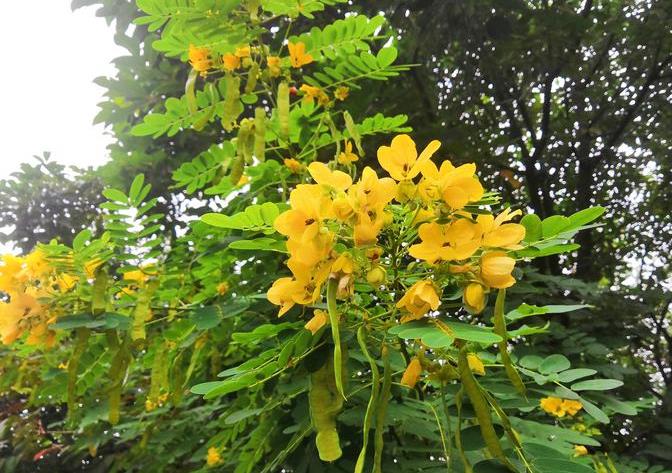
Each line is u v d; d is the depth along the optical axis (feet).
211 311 1.60
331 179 1.02
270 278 1.80
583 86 5.12
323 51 2.14
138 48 3.32
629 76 5.01
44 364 1.92
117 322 1.51
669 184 5.44
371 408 0.89
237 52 1.84
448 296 1.20
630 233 5.69
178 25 1.77
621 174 5.47
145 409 3.00
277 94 1.94
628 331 3.64
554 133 5.16
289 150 2.03
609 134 5.26
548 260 4.49
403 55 3.88
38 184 4.67
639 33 4.58
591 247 5.34
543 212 5.27
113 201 1.67
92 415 2.34
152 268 1.76
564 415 1.86
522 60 4.18
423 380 1.29
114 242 1.70
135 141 3.61
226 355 1.97
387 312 1.08
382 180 1.00
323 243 0.99
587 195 5.33
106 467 3.57
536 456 1.04
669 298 4.24
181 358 1.86
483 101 5.19
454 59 4.46
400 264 1.13
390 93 3.35
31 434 3.66
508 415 1.47
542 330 1.26
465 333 0.92
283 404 1.56
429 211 1.01
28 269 1.56
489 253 0.98
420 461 1.31
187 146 3.70
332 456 1.03
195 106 1.87
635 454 3.34
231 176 1.80
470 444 1.09
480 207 1.09
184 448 2.70
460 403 1.04
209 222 1.16
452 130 3.46
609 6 5.16
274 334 1.34
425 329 0.94
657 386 4.73
